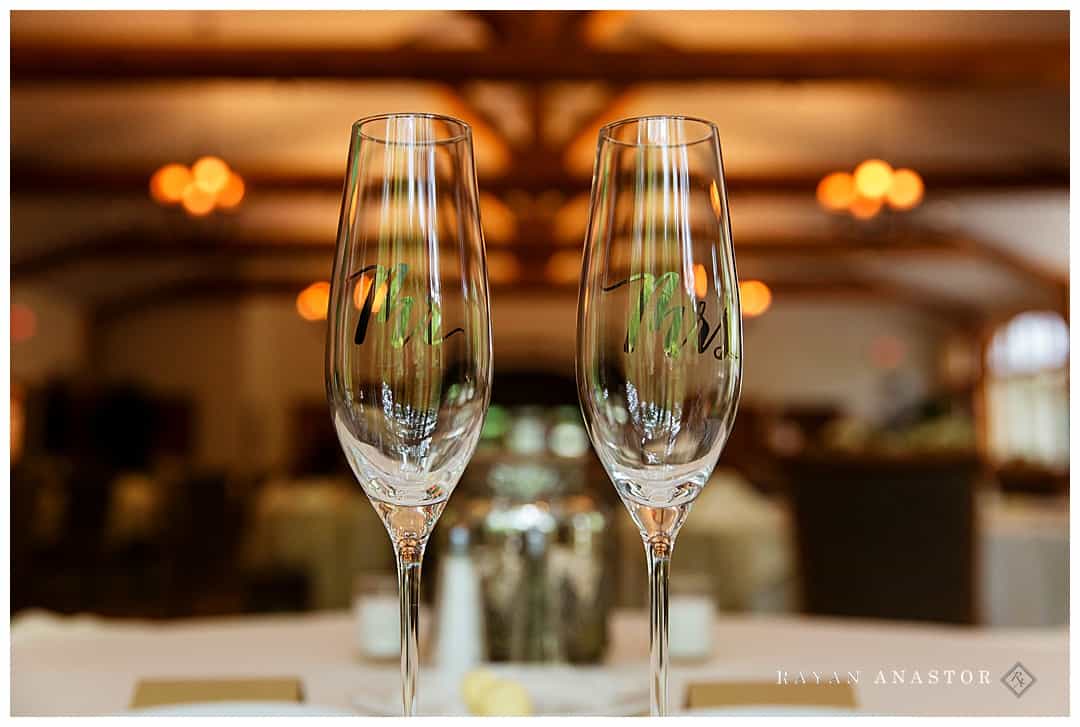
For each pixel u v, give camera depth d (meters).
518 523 1.21
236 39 7.27
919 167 9.75
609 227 0.58
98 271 13.42
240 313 14.63
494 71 6.50
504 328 14.99
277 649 1.28
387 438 0.57
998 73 6.42
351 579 5.96
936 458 3.05
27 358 12.58
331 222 11.80
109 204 10.87
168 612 7.03
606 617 1.20
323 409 14.74
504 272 13.02
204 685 0.95
